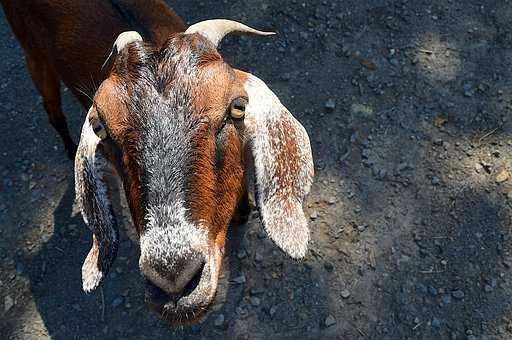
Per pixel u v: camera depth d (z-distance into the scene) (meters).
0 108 1.32
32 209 1.19
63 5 1.03
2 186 1.22
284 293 1.08
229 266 1.11
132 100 0.79
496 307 1.05
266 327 1.07
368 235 1.12
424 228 1.12
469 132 1.20
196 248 0.76
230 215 0.86
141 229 0.78
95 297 1.11
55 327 1.09
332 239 1.12
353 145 1.20
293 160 0.90
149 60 0.80
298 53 1.32
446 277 1.08
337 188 1.16
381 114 1.22
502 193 1.13
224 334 1.07
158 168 0.76
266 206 0.88
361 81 1.26
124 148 0.79
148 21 1.00
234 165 0.83
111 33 1.00
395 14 1.35
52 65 1.09
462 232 1.11
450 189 1.15
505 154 1.17
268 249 1.12
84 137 0.91
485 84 1.24
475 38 1.30
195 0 1.43
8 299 1.12
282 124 0.89
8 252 1.16
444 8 1.35
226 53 1.33
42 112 1.30
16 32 1.12
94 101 0.82
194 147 0.78
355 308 1.07
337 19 1.36
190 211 0.77
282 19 1.37
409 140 1.20
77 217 1.18
